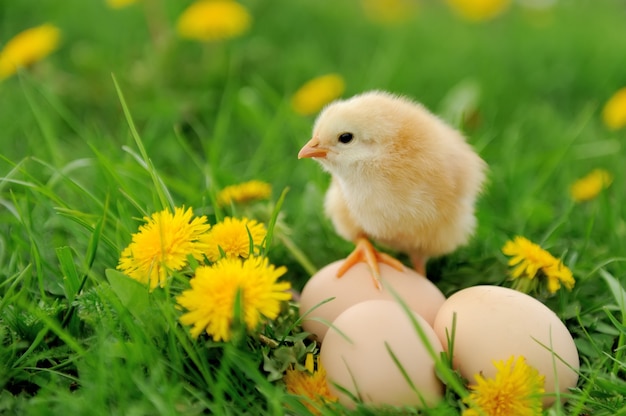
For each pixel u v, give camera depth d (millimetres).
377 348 496
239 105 801
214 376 510
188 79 892
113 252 563
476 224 607
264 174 709
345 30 1184
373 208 553
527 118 901
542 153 757
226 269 495
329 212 590
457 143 571
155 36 970
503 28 1339
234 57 931
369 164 546
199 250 519
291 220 659
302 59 1007
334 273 548
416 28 1272
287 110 752
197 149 792
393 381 493
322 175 679
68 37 1005
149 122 791
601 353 531
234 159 770
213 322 491
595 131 866
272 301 493
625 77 1023
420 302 535
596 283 590
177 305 513
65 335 499
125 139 733
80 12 1068
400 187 546
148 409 488
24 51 747
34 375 513
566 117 947
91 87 851
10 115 770
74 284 539
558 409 487
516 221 663
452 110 848
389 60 985
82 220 555
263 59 985
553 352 498
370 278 542
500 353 502
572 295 569
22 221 566
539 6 1511
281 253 604
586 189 678
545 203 681
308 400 491
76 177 677
